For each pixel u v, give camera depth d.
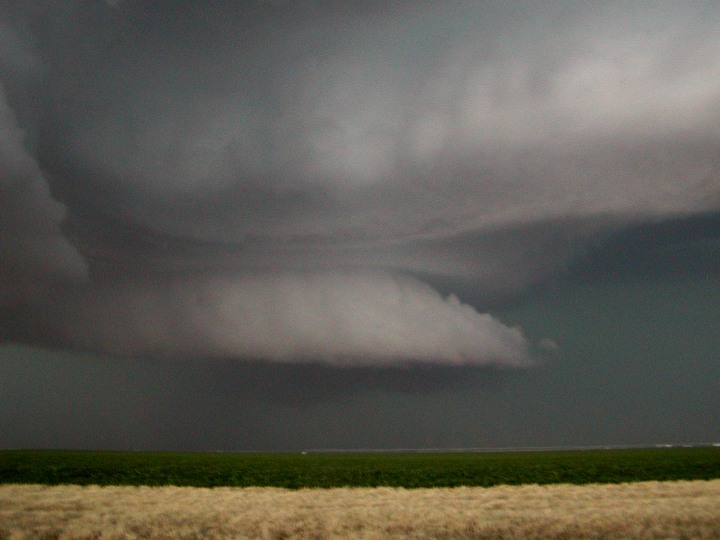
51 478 45.12
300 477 51.44
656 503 29.69
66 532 22.02
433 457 118.12
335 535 22.47
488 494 35.47
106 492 35.41
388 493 36.75
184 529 23.02
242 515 25.83
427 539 22.00
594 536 22.22
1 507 27.80
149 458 92.44
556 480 47.94
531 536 22.34
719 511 26.58
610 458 88.69
